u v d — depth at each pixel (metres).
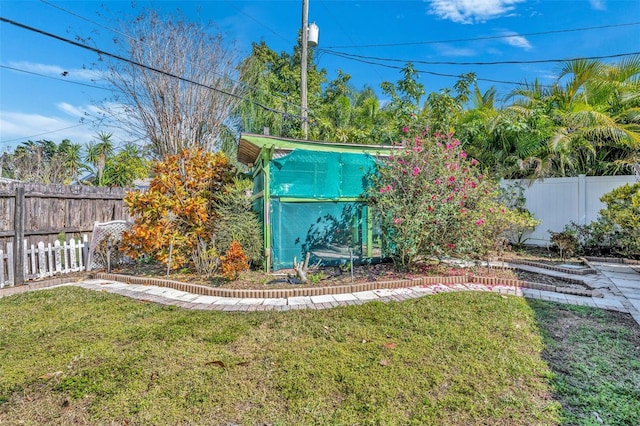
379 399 2.45
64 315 4.27
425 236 5.94
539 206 9.11
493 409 2.33
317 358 3.04
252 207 7.31
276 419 2.26
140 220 6.57
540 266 7.12
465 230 6.04
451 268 6.71
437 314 4.18
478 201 6.29
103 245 7.45
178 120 13.37
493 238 6.95
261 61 16.64
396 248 6.39
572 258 7.90
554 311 4.33
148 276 6.42
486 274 6.31
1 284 5.77
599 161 9.31
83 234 7.80
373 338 3.48
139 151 15.35
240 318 4.13
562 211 8.80
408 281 5.78
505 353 3.12
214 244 6.57
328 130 14.09
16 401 2.46
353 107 17.36
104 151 22.64
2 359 3.05
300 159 6.77
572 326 3.83
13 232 6.03
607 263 7.43
